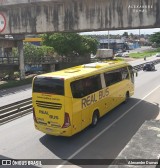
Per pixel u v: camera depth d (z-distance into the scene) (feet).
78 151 43.32
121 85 69.87
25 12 101.91
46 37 219.00
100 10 87.92
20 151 43.93
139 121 57.82
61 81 45.73
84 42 232.73
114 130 52.54
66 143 46.75
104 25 87.97
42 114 48.16
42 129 48.65
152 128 39.17
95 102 54.70
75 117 47.21
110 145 45.21
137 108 68.74
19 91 112.37
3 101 91.04
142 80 119.55
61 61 202.28
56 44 214.28
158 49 485.97
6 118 61.52
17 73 163.43
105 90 59.67
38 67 180.75
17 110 66.28
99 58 250.98
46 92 47.11
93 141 47.21
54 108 46.65
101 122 57.98
